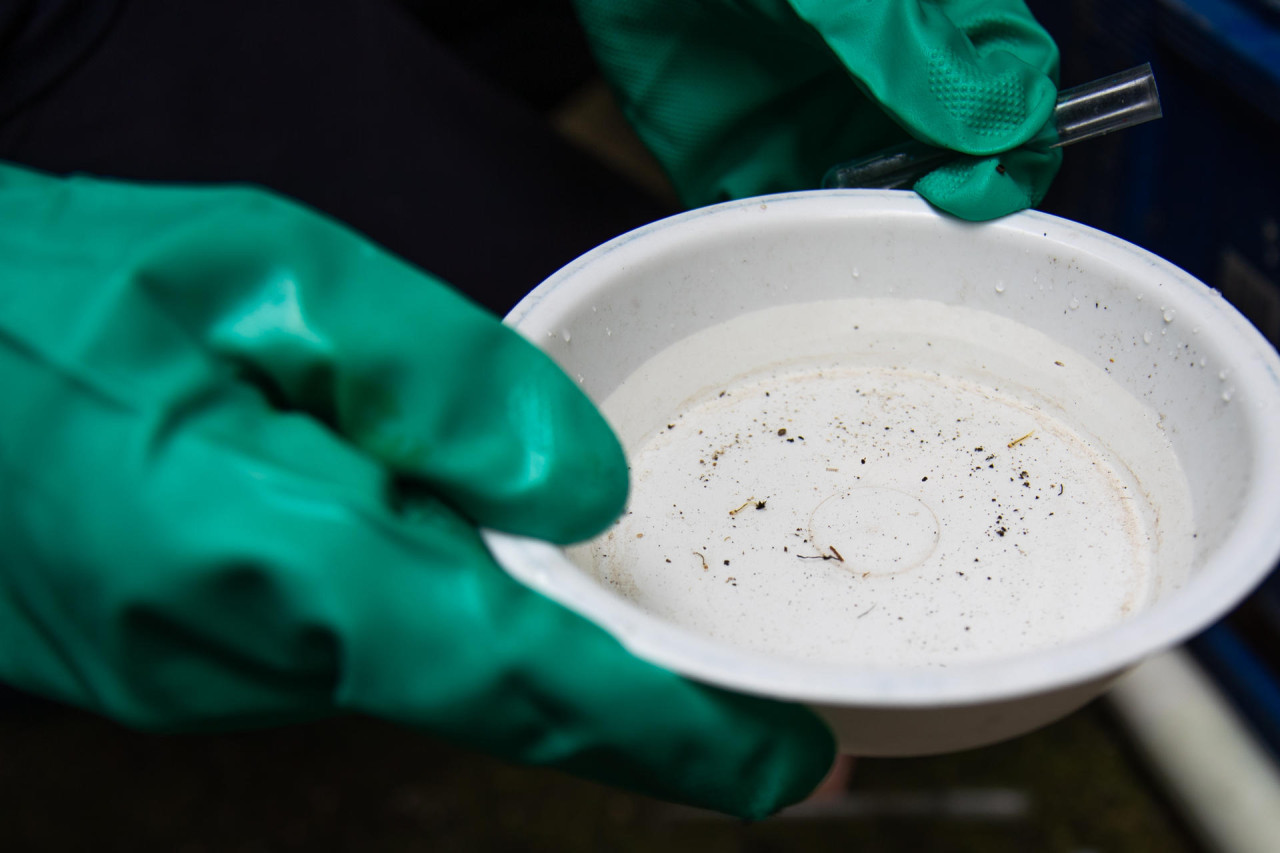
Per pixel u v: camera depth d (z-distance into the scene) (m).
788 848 0.62
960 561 0.43
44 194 0.40
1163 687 0.60
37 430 0.38
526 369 0.40
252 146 0.53
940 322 0.47
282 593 0.38
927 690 0.36
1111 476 0.44
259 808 0.65
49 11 0.51
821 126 0.51
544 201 0.54
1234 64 0.53
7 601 0.39
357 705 0.39
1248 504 0.39
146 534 0.38
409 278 0.40
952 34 0.46
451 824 0.64
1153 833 0.61
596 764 0.40
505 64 0.61
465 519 0.41
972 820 0.62
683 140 0.51
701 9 0.48
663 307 0.46
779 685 0.37
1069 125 0.47
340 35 0.54
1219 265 0.58
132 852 0.64
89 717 0.71
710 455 0.46
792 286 0.47
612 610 0.38
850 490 0.45
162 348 0.38
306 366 0.39
